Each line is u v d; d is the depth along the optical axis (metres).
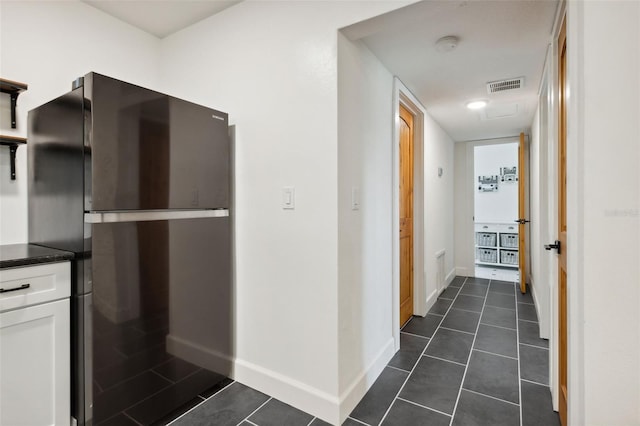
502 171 5.86
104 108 1.33
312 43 1.67
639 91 0.92
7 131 1.69
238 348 1.97
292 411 1.69
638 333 0.94
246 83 1.91
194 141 1.69
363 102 1.91
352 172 1.77
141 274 1.49
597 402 0.98
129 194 1.42
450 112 3.40
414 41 1.92
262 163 1.85
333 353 1.62
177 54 2.27
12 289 1.23
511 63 2.24
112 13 2.07
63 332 1.37
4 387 1.22
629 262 0.94
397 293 2.39
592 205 0.97
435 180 3.72
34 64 1.78
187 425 1.57
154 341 1.54
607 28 0.94
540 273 2.90
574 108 1.05
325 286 1.64
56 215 1.52
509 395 1.84
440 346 2.48
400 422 1.61
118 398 1.41
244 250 1.93
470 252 4.94
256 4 1.86
